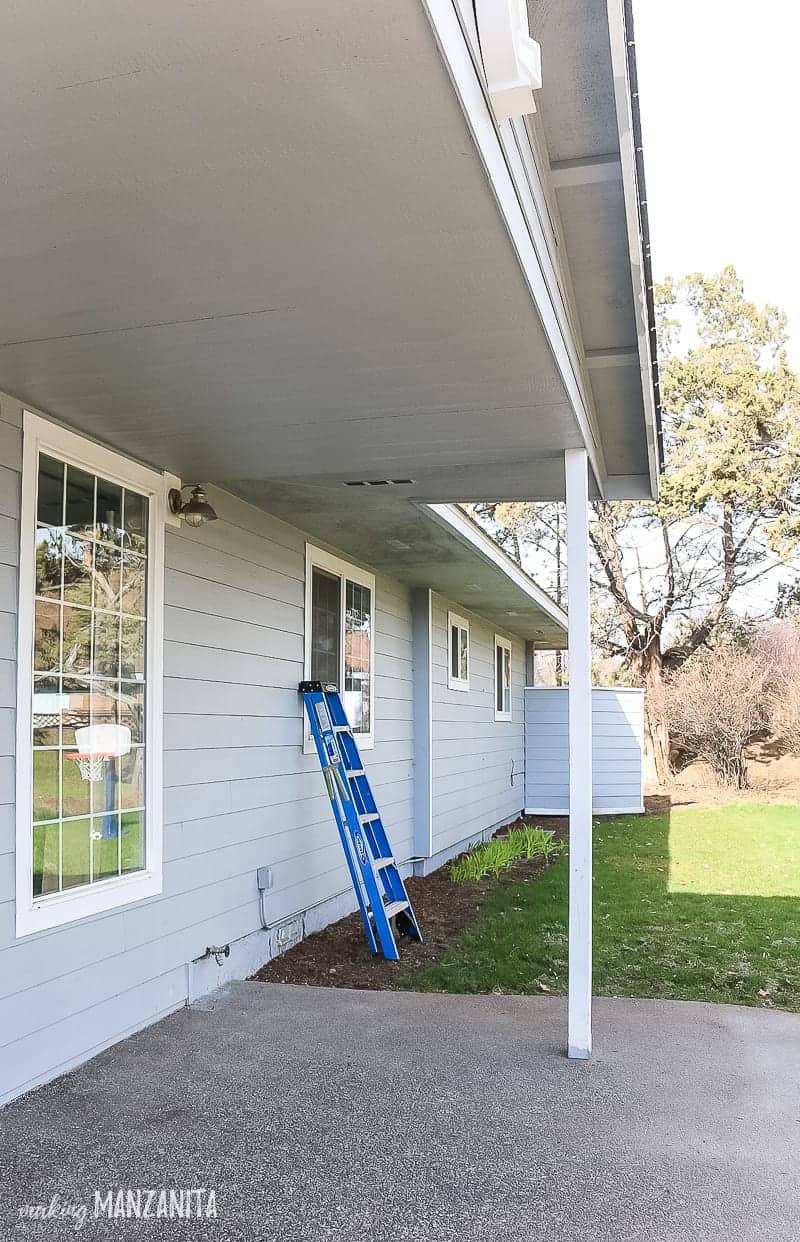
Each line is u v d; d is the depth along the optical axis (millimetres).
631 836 12375
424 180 2027
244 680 5453
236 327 2830
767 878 9023
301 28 1565
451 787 10406
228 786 5191
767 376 21547
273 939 5707
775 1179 2791
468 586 9266
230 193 2080
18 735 3418
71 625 3836
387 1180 2764
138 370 3197
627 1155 2941
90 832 3900
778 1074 3666
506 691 13922
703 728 19734
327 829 6703
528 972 5465
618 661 25719
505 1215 2574
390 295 2619
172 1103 3316
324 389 3412
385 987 5109
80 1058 3719
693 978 5355
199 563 4957
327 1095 3400
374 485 5086
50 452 3707
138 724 4336
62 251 2346
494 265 2438
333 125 1835
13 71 1667
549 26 2373
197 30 1571
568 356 3406
